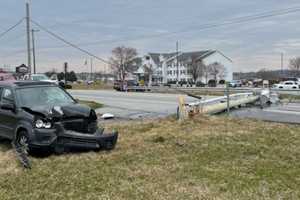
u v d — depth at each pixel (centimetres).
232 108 1812
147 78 10788
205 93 3412
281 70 9800
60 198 493
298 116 1445
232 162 667
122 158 700
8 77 2775
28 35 3014
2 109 833
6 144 876
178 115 1284
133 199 486
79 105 795
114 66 9481
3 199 493
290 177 571
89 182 557
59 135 723
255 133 962
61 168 636
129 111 1698
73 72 9462
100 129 802
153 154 731
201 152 745
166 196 495
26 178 583
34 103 804
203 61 10150
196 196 493
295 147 790
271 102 2073
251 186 530
